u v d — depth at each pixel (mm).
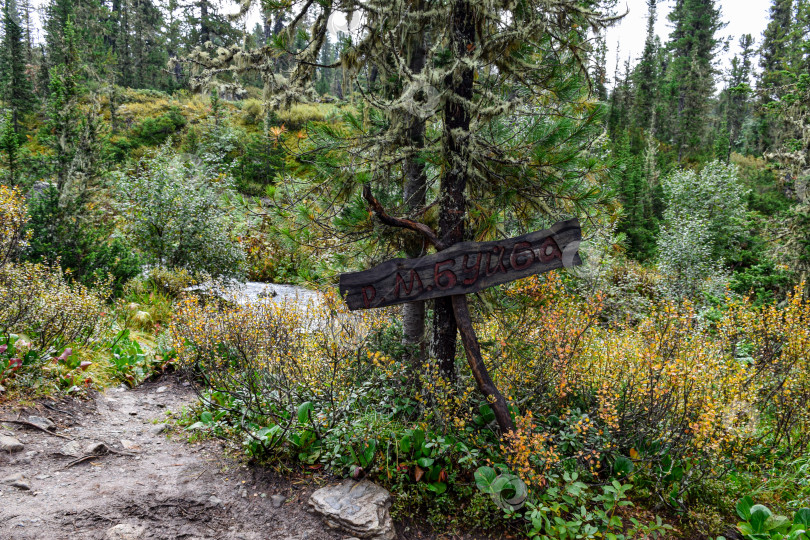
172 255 8891
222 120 21641
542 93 3832
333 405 3381
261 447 3422
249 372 3891
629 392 3928
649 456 3584
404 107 3393
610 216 3969
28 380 3828
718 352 4617
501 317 4168
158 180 9273
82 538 2367
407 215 4090
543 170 3385
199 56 3980
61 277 5137
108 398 4328
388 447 3199
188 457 3475
